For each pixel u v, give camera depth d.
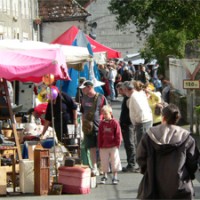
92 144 20.22
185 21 36.69
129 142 21.53
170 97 42.34
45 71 17.45
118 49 91.19
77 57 22.03
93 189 18.66
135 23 60.03
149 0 37.97
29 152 19.02
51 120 20.47
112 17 90.62
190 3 36.16
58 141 20.59
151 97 22.92
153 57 55.56
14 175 18.11
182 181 11.48
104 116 19.44
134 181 19.86
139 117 20.92
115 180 19.41
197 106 30.83
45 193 17.75
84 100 20.52
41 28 58.28
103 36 91.19
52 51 17.88
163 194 11.55
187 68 29.23
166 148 11.48
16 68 17.36
